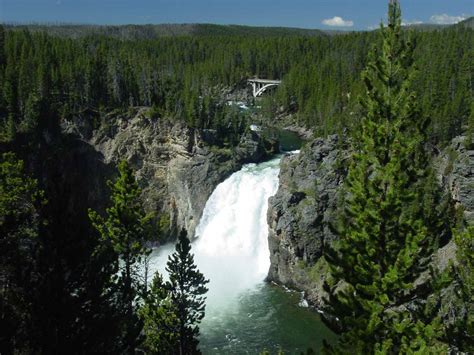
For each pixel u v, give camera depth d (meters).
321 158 77.31
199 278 44.91
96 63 124.62
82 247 20.56
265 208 89.94
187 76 172.75
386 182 23.98
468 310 27.59
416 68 23.80
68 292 20.03
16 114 110.69
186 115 105.31
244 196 93.81
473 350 24.19
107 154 108.38
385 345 20.34
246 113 152.62
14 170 46.31
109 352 21.78
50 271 19.73
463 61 132.75
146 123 108.44
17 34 169.38
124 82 122.62
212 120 107.25
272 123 164.12
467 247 28.06
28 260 20.16
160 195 106.31
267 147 111.31
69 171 105.94
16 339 18.88
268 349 55.88
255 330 60.09
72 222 20.42
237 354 54.88
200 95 137.62
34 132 103.88
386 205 23.08
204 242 94.50
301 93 162.25
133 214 48.78
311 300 67.19
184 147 102.94
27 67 124.62
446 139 82.94
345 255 24.45
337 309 24.47
